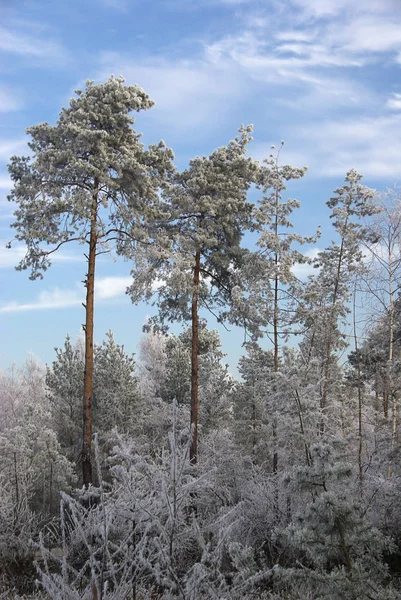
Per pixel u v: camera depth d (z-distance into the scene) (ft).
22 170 61.77
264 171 68.74
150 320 76.69
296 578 22.41
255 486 40.45
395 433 42.47
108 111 61.52
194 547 27.30
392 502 33.88
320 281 77.51
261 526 35.50
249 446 62.69
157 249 65.77
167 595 19.62
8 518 40.96
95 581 18.76
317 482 24.93
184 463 22.57
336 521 22.17
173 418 22.04
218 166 71.41
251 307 66.33
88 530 26.53
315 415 36.24
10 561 35.78
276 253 66.54
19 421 63.26
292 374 38.04
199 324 75.61
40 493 55.47
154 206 68.95
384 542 22.66
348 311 70.90
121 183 63.00
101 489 20.63
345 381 69.97
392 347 66.13
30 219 60.18
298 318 66.95
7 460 49.67
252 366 67.31
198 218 71.15
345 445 28.84
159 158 65.62
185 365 92.79
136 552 21.43
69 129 58.70
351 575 21.36
